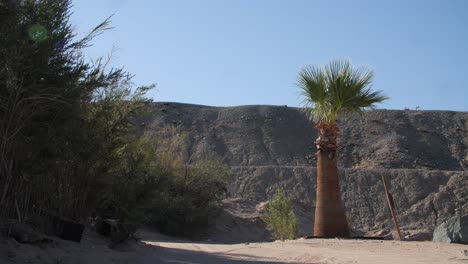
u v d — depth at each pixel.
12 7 10.34
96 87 12.23
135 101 15.19
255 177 59.28
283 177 59.06
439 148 81.38
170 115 86.50
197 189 35.31
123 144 14.91
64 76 11.22
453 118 91.25
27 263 9.16
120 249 13.51
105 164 14.06
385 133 84.19
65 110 11.16
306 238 20.58
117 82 14.08
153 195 15.40
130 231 14.13
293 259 12.59
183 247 16.89
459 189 53.69
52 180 12.66
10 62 9.85
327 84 21.23
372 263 10.66
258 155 77.50
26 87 10.30
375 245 15.71
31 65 10.40
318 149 21.67
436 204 52.19
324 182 21.30
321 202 21.25
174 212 32.62
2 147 10.12
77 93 11.34
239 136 82.31
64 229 12.20
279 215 27.33
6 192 10.60
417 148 80.38
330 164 21.41
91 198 13.88
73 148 12.02
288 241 18.25
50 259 9.80
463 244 16.39
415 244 16.02
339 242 17.06
